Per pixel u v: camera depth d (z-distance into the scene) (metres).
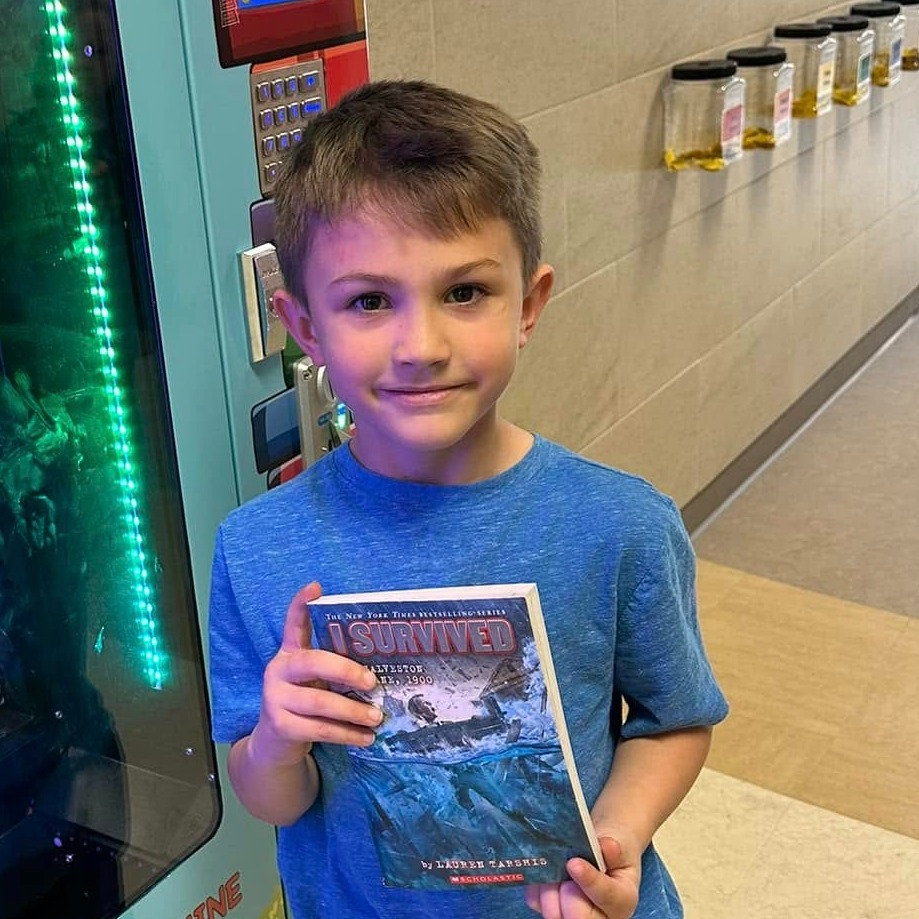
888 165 3.92
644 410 2.68
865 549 2.95
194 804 1.21
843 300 3.79
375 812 0.84
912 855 1.94
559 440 2.38
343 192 0.80
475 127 0.85
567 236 2.23
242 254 1.12
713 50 2.65
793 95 3.04
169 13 1.01
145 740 1.17
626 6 2.25
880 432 3.62
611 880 0.81
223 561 0.94
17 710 1.07
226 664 0.95
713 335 2.95
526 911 0.94
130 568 1.13
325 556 0.90
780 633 2.59
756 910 1.84
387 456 0.90
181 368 1.09
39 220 0.98
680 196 2.63
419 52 1.74
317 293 0.85
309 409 1.22
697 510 3.05
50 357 1.02
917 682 2.40
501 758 0.79
